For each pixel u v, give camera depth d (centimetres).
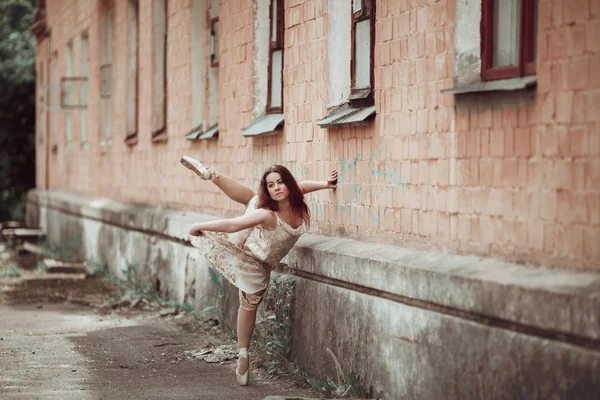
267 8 1127
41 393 843
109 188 1972
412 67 751
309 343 883
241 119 1173
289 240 849
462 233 681
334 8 902
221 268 860
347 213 866
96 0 2106
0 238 2928
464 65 689
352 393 783
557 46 582
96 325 1239
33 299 1526
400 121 769
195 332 1160
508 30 666
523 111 614
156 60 1612
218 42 1280
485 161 654
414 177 746
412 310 701
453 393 648
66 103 2519
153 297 1461
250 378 901
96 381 893
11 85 3441
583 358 529
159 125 1616
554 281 564
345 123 832
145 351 1043
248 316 873
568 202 572
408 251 744
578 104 564
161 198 1561
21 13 3525
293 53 995
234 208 1199
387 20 792
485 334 613
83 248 2108
